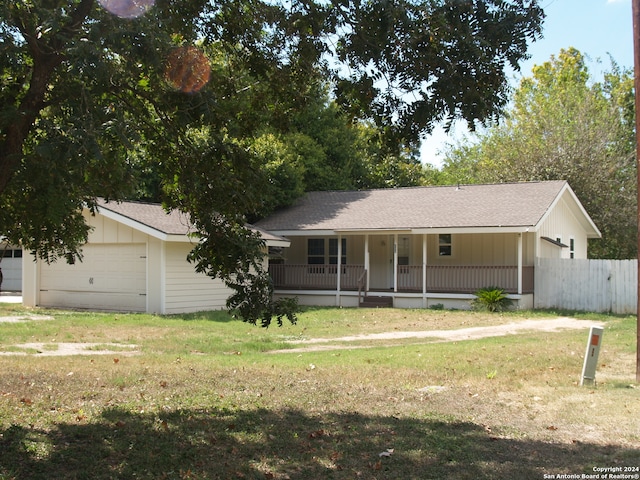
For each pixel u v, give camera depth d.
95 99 6.04
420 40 6.46
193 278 21.92
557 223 26.86
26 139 6.34
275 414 7.57
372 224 24.97
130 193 7.81
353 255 27.36
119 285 21.88
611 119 37.16
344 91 7.11
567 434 6.96
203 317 19.59
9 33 5.51
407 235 26.55
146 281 21.19
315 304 26.34
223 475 5.50
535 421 7.49
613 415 7.70
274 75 7.79
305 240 28.12
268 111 8.14
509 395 8.82
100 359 11.39
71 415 7.27
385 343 14.64
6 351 12.25
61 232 7.50
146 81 6.72
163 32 6.07
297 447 6.32
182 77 6.50
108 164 6.89
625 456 6.14
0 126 5.46
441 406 8.16
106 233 22.09
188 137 7.16
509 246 24.73
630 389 9.22
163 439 6.44
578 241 29.89
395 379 9.80
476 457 6.09
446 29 6.34
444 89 6.39
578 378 10.05
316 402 8.23
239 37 7.71
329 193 30.20
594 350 9.51
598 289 22.83
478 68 6.33
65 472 5.43
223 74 8.00
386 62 6.78
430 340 15.20
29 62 6.38
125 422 7.00
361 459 6.01
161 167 7.43
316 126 33.50
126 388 8.79
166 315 20.17
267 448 6.27
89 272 22.59
